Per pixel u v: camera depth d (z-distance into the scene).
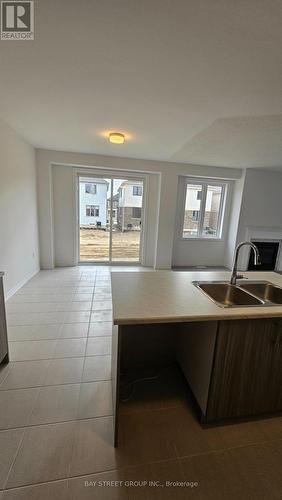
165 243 4.98
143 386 1.74
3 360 1.90
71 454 1.22
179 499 1.06
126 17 1.20
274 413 1.52
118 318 1.13
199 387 1.46
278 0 1.06
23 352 2.04
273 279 1.92
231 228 5.32
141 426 1.41
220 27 1.23
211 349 1.30
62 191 4.54
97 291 3.53
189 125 2.67
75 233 4.78
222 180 5.19
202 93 1.96
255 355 1.34
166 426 1.41
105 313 2.82
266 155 3.79
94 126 2.86
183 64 1.58
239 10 1.12
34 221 4.12
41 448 1.24
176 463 1.21
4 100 2.21
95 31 1.31
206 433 1.38
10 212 3.15
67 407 1.50
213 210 5.43
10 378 1.73
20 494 1.05
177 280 1.79
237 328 1.27
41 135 3.33
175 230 5.24
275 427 1.44
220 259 5.57
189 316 1.18
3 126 2.86
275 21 1.17
